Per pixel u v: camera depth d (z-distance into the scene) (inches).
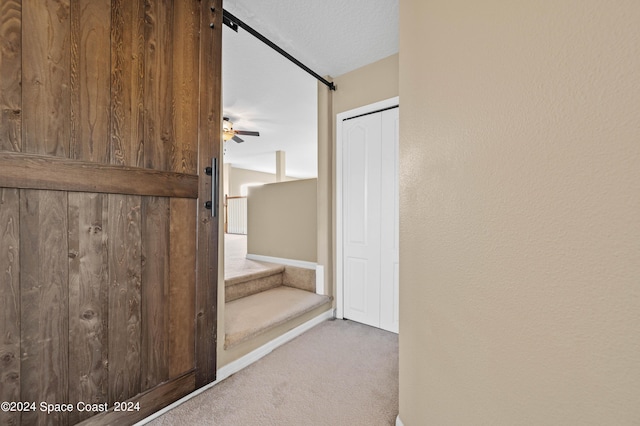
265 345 72.7
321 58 89.6
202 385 55.2
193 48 53.4
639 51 16.4
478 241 27.3
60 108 37.9
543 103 21.5
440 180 33.3
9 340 34.6
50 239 37.5
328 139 101.3
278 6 67.3
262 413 50.5
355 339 81.8
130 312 45.2
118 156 43.4
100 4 41.3
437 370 33.6
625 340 17.2
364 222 94.3
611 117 17.6
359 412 51.1
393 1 65.6
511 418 23.9
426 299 36.2
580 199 19.2
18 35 34.6
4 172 33.8
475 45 28.1
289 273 112.5
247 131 169.6
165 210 49.7
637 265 16.6
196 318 54.2
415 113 39.9
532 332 22.3
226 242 202.1
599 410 18.4
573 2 19.6
